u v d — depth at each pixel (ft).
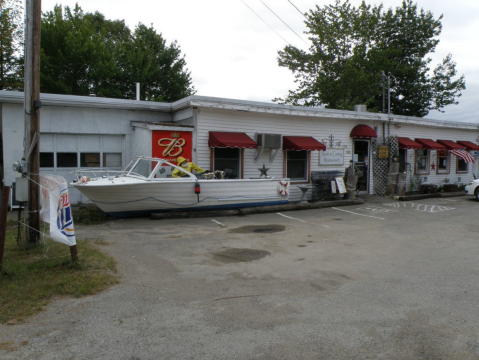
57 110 40.45
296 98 111.75
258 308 15.70
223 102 41.68
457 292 18.02
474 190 53.93
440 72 113.80
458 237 30.35
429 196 56.90
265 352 12.22
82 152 42.52
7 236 26.27
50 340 12.65
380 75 99.19
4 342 12.41
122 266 20.65
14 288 16.43
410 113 113.50
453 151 66.08
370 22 107.45
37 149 22.65
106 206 33.58
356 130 53.62
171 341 12.80
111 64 83.30
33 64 22.11
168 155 40.19
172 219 35.68
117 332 13.33
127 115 44.16
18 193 22.30
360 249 26.17
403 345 12.82
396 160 56.70
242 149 45.01
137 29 102.12
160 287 17.83
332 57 106.52
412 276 20.43
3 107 38.24
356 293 17.69
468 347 12.72
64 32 81.56
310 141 48.06
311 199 48.60
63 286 17.02
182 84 101.35
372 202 50.31
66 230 19.27
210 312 15.19
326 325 14.24
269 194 41.14
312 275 20.29
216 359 11.76
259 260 22.90
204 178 38.47
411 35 112.68
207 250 24.86
